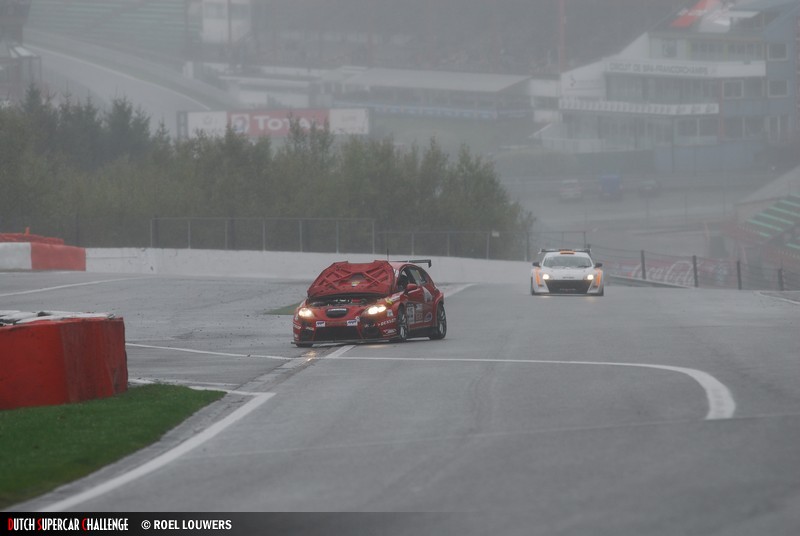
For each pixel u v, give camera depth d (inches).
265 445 1378.0
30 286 5044.3
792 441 1246.3
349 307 2704.2
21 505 1094.4
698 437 1284.4
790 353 2214.6
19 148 7465.6
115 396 1857.8
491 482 1085.8
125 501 1087.6
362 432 1434.5
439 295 2974.9
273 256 7239.2
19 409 1713.8
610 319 3314.5
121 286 5128.0
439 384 1892.2
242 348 2827.3
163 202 7854.3
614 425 1390.3
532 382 1867.6
